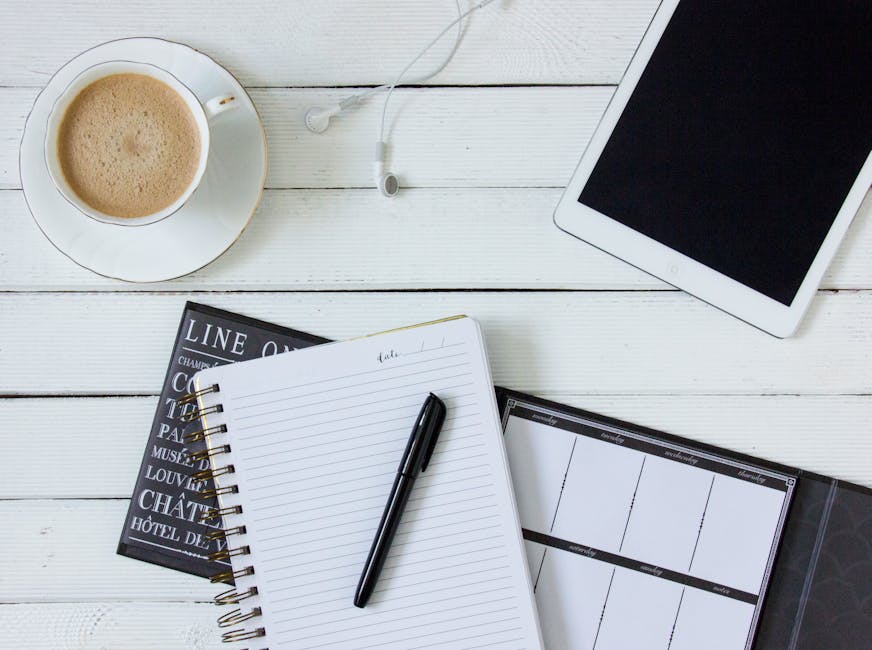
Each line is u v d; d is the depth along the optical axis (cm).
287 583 56
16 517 58
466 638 55
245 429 56
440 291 59
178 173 52
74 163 51
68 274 59
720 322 59
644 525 57
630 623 57
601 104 59
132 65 50
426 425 53
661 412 58
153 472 57
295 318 59
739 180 57
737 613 57
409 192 59
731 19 57
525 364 59
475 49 59
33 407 58
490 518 55
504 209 59
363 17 59
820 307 59
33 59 59
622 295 59
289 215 59
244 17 59
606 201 57
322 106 59
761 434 58
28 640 57
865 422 58
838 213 56
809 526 57
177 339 58
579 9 59
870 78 56
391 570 55
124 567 58
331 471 56
